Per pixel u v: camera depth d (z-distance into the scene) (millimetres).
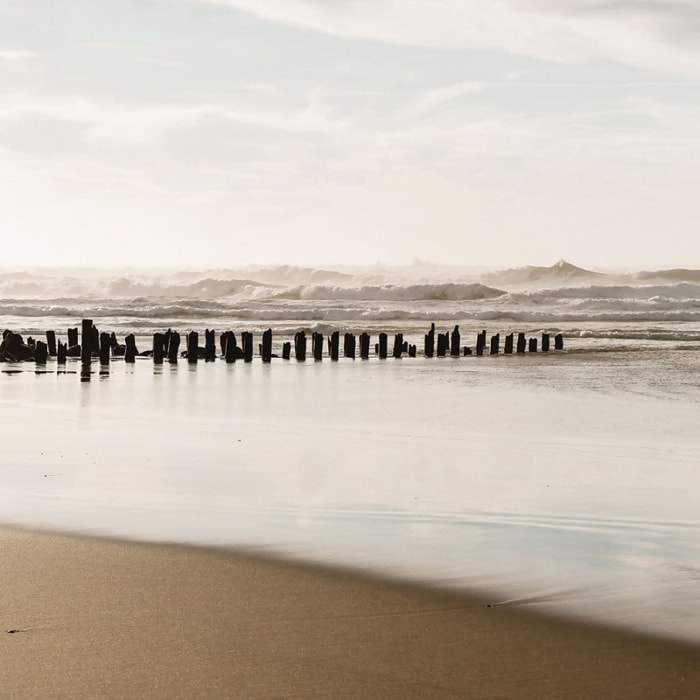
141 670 4707
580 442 13289
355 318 58000
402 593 6105
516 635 5324
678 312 60688
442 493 9602
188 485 9844
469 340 42469
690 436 13953
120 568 6555
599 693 4555
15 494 9242
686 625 5535
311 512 8625
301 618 5551
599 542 7613
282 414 16375
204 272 141375
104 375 23953
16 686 4508
